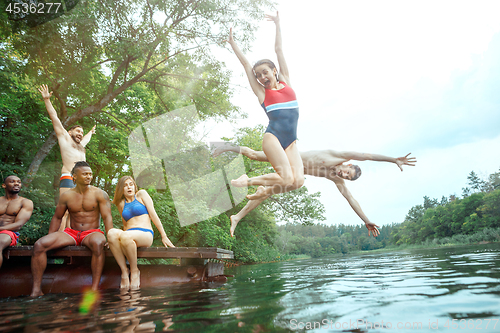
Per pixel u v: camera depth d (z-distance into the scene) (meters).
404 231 73.94
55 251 3.35
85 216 3.62
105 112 10.34
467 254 6.53
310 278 3.50
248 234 17.66
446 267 3.73
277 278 3.75
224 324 1.34
